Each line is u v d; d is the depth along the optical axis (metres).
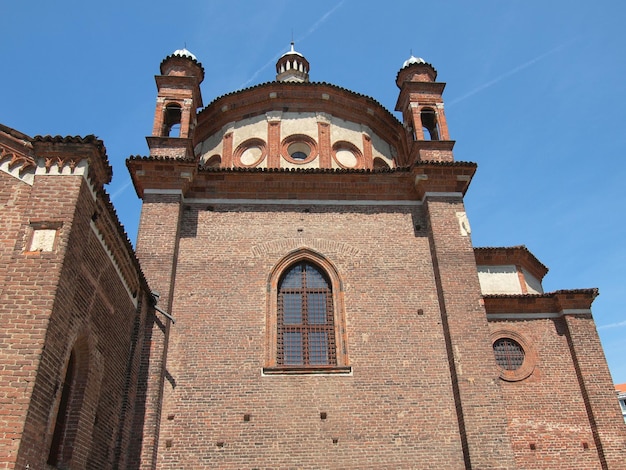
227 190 20.97
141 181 20.30
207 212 20.47
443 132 23.66
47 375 10.47
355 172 21.08
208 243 19.77
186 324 18.08
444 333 18.36
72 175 12.29
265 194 21.00
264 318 18.39
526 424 21.14
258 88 25.09
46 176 12.24
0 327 10.38
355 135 25.14
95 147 12.59
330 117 25.17
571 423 21.28
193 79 23.92
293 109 25.16
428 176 21.00
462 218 20.36
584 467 20.52
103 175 13.30
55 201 11.95
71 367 12.61
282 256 19.69
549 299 23.56
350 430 16.56
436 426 16.81
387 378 17.48
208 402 16.75
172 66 25.11
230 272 19.22
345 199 21.14
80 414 12.47
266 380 17.19
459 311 18.39
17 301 10.71
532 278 27.66
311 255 19.83
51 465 11.16
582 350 22.38
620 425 21.00
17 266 11.10
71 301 11.63
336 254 19.88
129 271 15.91
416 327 18.52
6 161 12.76
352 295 19.02
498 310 23.39
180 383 17.00
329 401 16.95
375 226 20.59
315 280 19.66
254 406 16.75
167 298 18.03
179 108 23.78
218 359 17.52
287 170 20.92
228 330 18.06
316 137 24.39
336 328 18.44
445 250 19.61
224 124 25.31
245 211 20.59
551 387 21.94
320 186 21.23
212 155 24.70
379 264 19.75
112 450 14.74
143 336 17.19
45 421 10.32
